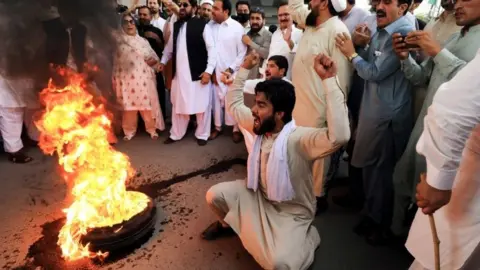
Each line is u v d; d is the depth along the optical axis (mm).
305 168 1854
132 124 3975
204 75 3664
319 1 2363
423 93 2137
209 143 3947
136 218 2184
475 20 1719
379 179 2223
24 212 2494
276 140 1809
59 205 2594
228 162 3445
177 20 3822
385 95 2102
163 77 4441
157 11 4988
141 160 3434
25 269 1948
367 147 2193
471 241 1260
